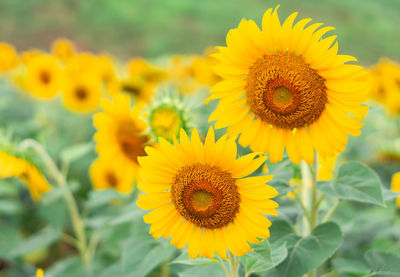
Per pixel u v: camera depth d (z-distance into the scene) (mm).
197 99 2125
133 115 1638
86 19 10094
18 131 2229
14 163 1685
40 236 1890
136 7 10711
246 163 1311
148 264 1521
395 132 3027
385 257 1536
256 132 1392
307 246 1422
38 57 2627
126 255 1546
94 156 2691
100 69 2838
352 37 9602
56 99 3143
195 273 1477
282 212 1604
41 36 9320
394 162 2588
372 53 8898
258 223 1309
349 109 1353
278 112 1368
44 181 1749
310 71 1357
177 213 1336
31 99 3270
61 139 2713
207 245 1326
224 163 1319
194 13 10578
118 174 1854
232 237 1318
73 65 2703
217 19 10328
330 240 1421
